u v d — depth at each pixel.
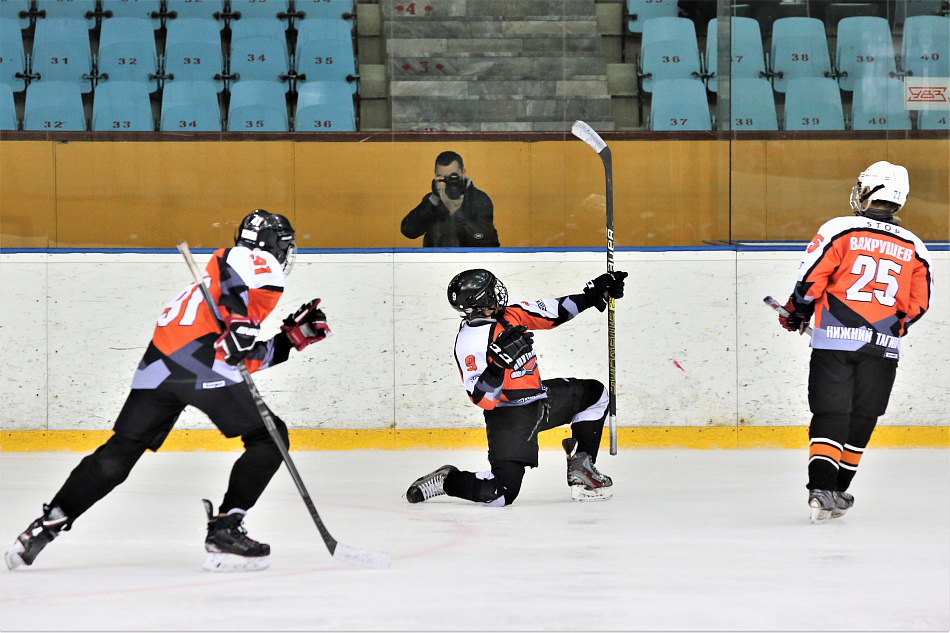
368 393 15.37
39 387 15.18
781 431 15.52
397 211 16.80
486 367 10.24
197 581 7.60
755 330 15.51
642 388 15.48
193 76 18.47
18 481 12.58
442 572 7.82
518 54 17.38
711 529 9.57
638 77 17.66
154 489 12.12
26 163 16.45
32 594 7.22
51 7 18.23
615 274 11.46
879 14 17.00
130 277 15.26
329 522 10.00
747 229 16.95
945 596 7.07
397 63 17.31
